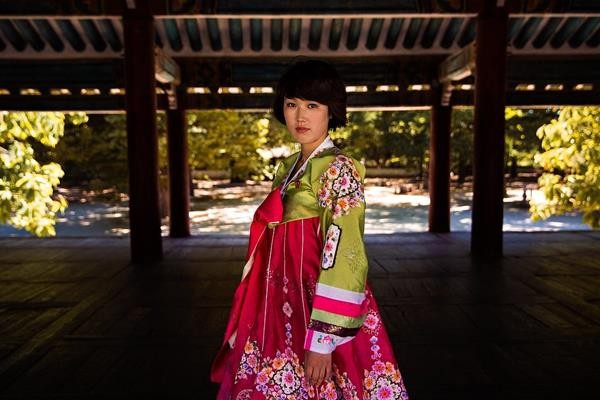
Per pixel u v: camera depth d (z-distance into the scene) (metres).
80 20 7.24
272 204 1.46
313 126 1.43
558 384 2.79
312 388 1.42
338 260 1.31
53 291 4.80
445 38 7.79
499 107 6.11
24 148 9.63
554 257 6.19
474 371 2.97
